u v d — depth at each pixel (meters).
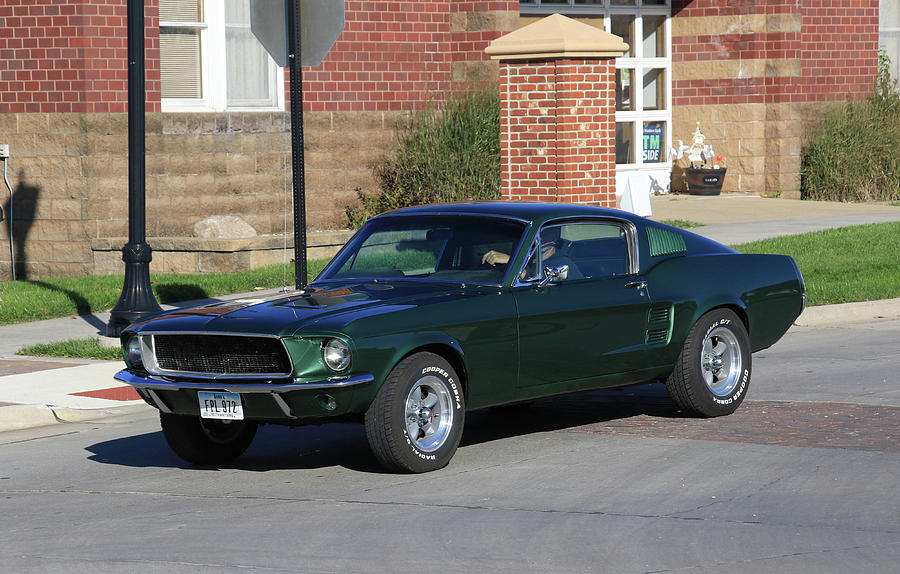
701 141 36.44
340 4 16.22
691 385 12.79
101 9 25.08
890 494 9.98
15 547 9.05
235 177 27.44
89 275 25.31
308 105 28.59
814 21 36.62
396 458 10.73
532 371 11.65
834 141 36.00
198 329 10.76
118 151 25.48
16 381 15.64
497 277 11.65
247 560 8.57
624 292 12.30
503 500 10.04
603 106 23.78
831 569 8.18
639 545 8.74
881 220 30.03
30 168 25.53
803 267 23.16
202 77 27.31
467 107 29.77
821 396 14.11
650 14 36.84
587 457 11.49
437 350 11.14
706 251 13.42
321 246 25.66
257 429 13.29
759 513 9.51
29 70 25.33
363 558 8.55
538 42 23.36
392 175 29.91
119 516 9.91
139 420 14.20
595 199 23.88
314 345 10.39
